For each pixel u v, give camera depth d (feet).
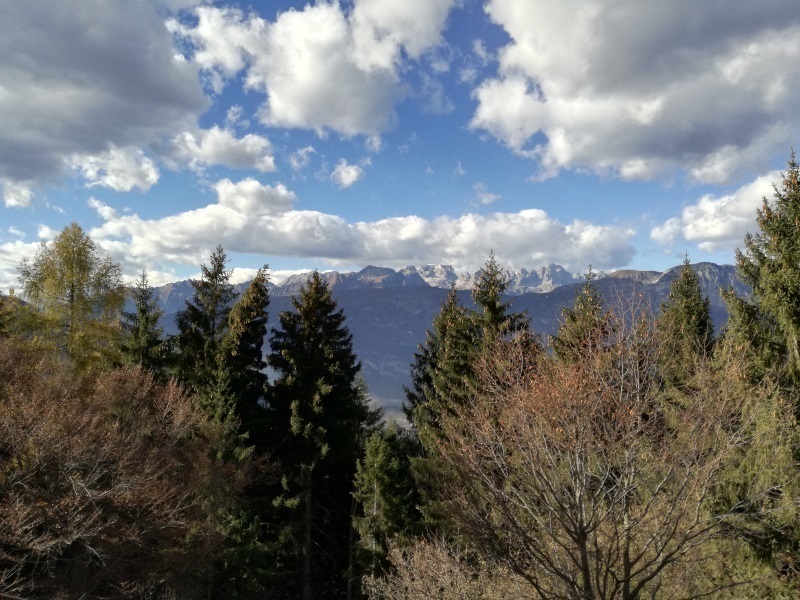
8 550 41.19
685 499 24.57
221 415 70.59
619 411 25.11
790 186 39.47
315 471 78.48
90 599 44.37
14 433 41.45
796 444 30.91
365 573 69.05
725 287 43.88
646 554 28.19
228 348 76.28
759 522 30.86
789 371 38.32
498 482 30.66
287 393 76.95
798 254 38.11
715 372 31.22
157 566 49.83
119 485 44.42
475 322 65.98
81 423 45.70
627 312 30.07
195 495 58.95
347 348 83.20
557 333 49.49
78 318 86.22
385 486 68.18
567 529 24.31
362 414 91.81
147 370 81.46
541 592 24.91
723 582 33.30
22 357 61.11
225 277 86.43
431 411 71.77
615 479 25.72
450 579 39.32
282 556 78.07
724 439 26.32
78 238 87.81
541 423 25.77
